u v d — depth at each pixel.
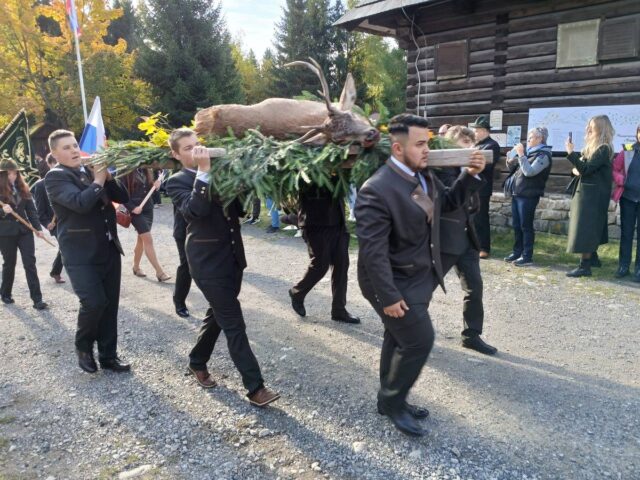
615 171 6.27
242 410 3.47
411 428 3.06
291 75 32.97
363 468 2.81
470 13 8.95
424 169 3.02
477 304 4.25
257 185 3.08
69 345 4.75
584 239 6.26
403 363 2.93
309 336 4.79
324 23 32.88
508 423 3.21
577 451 2.91
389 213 2.81
